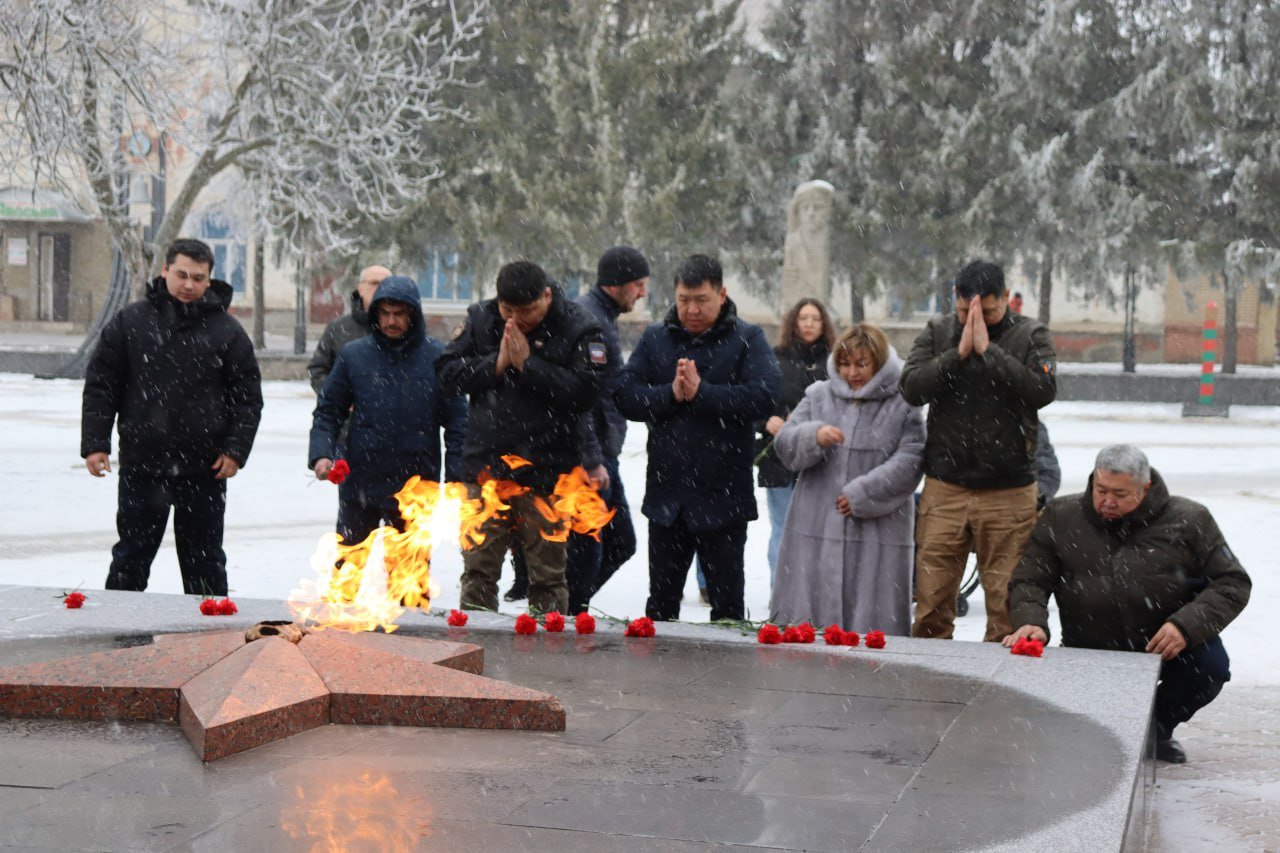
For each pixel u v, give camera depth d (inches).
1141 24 1214.9
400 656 167.9
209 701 151.5
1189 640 210.4
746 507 256.7
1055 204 1203.9
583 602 287.4
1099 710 172.6
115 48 711.7
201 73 813.9
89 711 161.2
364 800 131.4
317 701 158.1
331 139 794.8
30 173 950.4
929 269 1267.2
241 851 116.7
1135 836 141.3
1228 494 578.6
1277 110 1175.6
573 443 249.4
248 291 1711.4
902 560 265.4
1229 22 1179.3
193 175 751.1
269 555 402.6
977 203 1215.6
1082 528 223.9
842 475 266.5
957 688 184.2
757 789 136.9
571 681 186.4
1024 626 217.8
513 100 1234.0
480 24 1195.9
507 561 393.7
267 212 901.2
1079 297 1669.5
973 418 251.4
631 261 283.9
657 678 188.9
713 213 1279.5
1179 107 1170.6
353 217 1203.9
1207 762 219.0
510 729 159.3
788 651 208.8
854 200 1273.4
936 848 119.8
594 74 1211.9
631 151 1262.3
